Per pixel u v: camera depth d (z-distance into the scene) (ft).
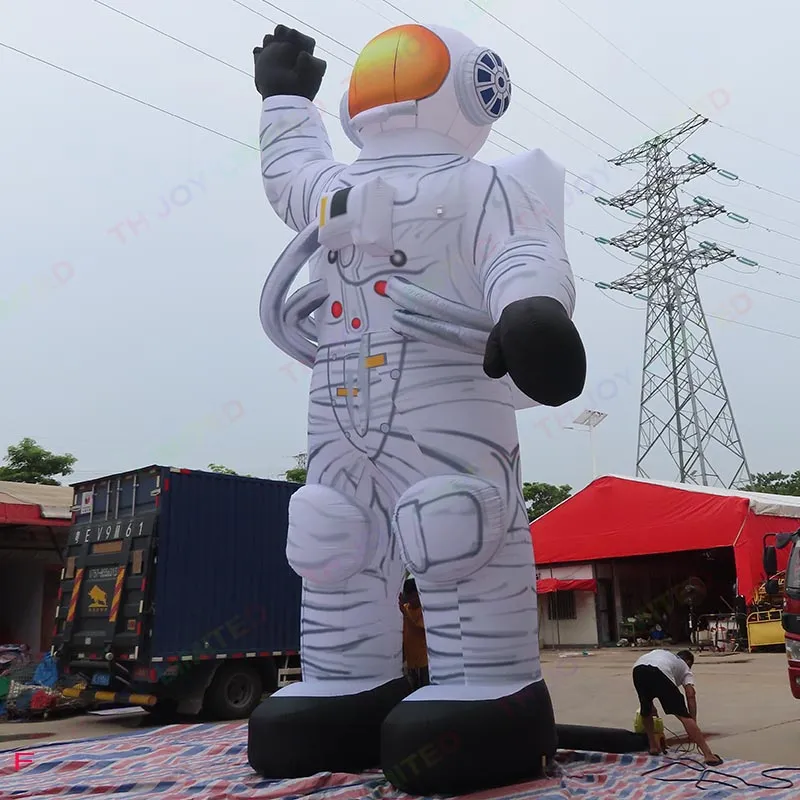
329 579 17.13
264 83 20.67
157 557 31.07
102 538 33.40
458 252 16.58
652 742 19.85
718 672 43.45
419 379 16.42
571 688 38.42
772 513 59.31
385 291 16.81
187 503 32.40
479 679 15.72
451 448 16.17
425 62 17.69
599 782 16.87
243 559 33.63
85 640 32.91
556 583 68.23
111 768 19.60
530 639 16.37
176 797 15.96
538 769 15.93
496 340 13.64
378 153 18.12
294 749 16.52
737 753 21.30
